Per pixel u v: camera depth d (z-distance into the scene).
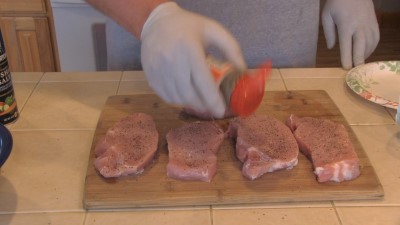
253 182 0.66
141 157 0.68
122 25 0.74
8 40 1.78
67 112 0.86
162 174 0.68
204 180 0.66
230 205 0.64
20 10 1.71
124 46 1.07
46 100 0.90
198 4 1.02
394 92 0.91
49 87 0.94
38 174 0.69
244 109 0.69
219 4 1.03
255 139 0.71
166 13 0.69
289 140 0.72
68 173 0.70
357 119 0.84
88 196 0.63
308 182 0.66
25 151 0.74
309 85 0.95
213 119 0.81
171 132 0.74
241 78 0.68
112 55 1.09
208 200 0.64
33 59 1.83
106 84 0.96
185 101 0.68
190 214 0.63
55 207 0.64
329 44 1.08
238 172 0.68
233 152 0.73
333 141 0.72
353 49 1.02
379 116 0.84
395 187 0.67
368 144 0.76
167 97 0.69
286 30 1.07
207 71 0.64
